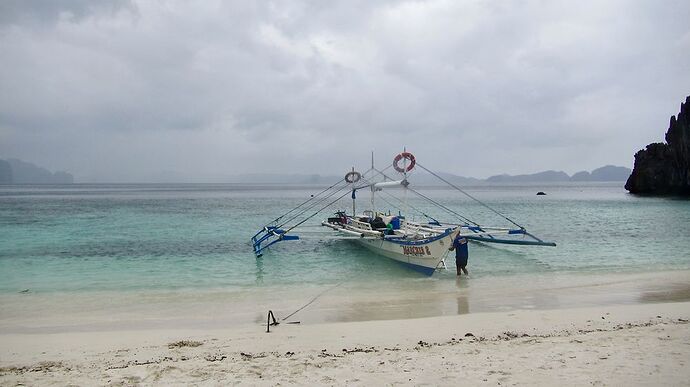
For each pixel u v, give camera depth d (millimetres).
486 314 11469
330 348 8953
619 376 6812
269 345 9219
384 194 125688
